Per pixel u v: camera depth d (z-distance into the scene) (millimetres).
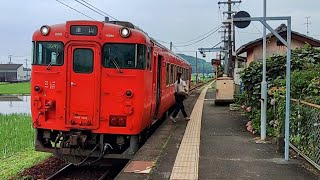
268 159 8492
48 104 9102
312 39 20156
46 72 9172
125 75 8961
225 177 7051
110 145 9078
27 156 11977
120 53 9008
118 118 8969
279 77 12203
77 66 9078
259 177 7051
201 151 9352
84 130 9016
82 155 9102
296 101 8945
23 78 125438
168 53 15539
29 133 17125
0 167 10398
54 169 10344
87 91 9039
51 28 9219
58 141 9211
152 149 9492
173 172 7402
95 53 9031
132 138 9078
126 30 8969
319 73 10320
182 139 10961
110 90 8992
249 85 14359
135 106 8953
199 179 6930
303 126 8508
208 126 13750
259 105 12781
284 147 9117
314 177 7043
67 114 9078
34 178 9320
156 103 11953
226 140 10852
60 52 9148
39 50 9250
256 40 20656
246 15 8742
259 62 14867
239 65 31672
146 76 9336
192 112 18641
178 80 15016
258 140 10797
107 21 10602
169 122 14883
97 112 8992
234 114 17672
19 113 28109
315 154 7727
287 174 7250
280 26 20219
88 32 9070
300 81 10164
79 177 9562
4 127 19156
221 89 22531
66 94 9078
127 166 7852
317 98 8719
